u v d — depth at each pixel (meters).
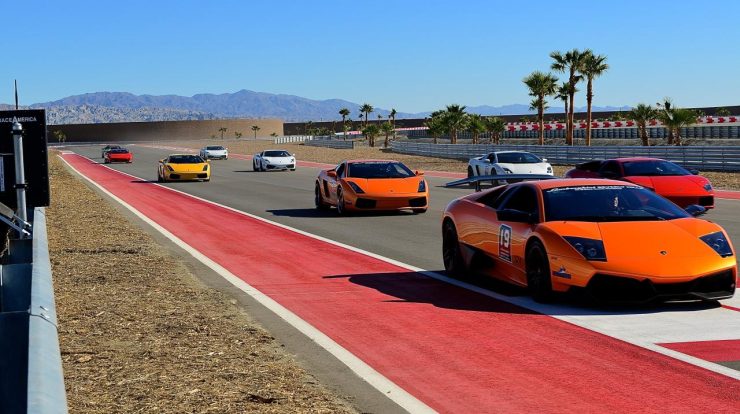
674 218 8.40
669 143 53.75
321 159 59.91
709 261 7.60
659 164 18.30
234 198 25.14
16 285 6.84
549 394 5.41
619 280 7.50
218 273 10.92
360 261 11.77
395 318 7.89
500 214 8.64
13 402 4.55
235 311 8.30
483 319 7.71
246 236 15.21
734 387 5.44
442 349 6.68
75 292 9.35
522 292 9.01
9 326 4.68
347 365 6.28
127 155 60.72
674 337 6.81
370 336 7.20
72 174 43.38
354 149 79.62
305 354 6.62
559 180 9.19
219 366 6.21
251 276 10.65
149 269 11.09
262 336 7.21
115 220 18.27
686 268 7.51
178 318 7.95
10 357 4.62
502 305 8.32
